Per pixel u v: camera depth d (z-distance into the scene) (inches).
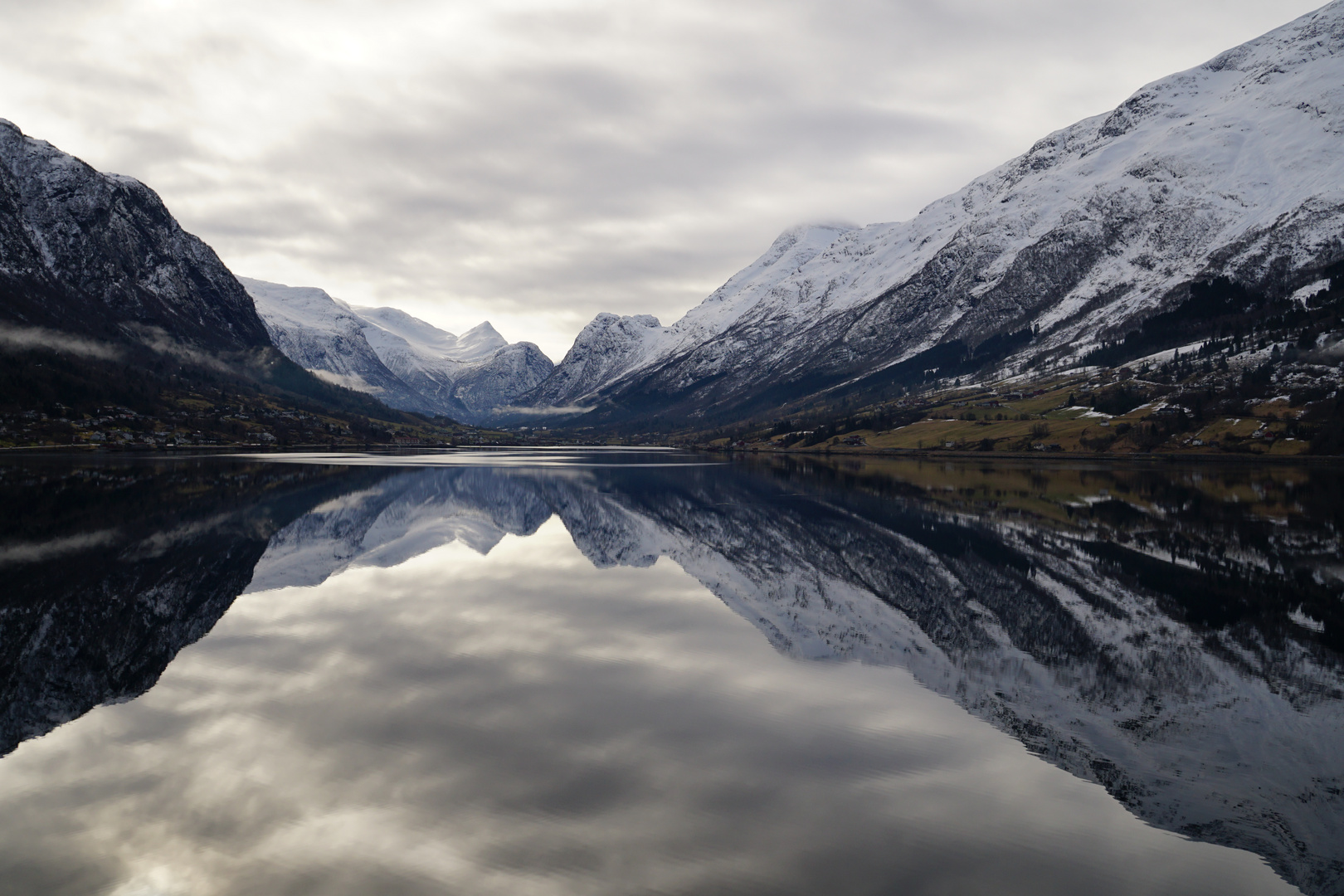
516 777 1206.3
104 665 1729.8
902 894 935.7
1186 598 2507.4
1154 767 1295.5
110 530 3567.9
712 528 4065.0
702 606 2361.0
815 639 2020.2
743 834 1059.9
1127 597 2519.7
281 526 3838.6
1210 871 1001.5
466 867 972.6
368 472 7726.4
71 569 2723.9
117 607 2233.0
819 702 1563.7
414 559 3068.4
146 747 1299.2
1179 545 3469.5
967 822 1106.1
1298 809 1165.7
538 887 933.8
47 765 1231.5
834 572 2901.1
